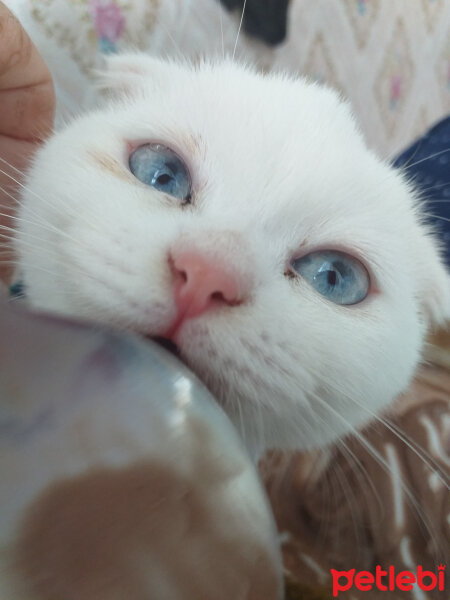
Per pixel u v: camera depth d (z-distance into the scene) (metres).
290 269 0.09
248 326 0.08
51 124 0.13
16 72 0.12
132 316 0.08
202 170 0.09
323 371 0.09
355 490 0.15
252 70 0.12
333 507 0.15
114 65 0.13
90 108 0.15
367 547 0.14
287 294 0.09
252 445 0.10
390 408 0.14
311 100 0.11
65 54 0.17
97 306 0.08
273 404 0.08
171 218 0.08
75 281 0.08
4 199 0.11
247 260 0.08
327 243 0.09
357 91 0.26
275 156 0.09
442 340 0.18
